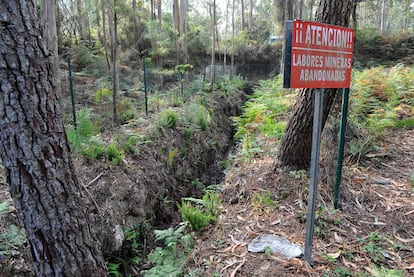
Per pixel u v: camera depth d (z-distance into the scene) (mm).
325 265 2150
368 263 2152
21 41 1312
